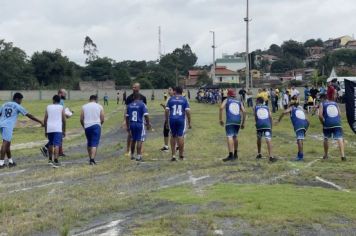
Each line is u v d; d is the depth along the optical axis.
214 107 51.97
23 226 7.21
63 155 15.30
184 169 12.28
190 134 21.78
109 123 31.11
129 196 9.15
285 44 167.00
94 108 13.57
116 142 19.59
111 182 10.71
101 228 7.13
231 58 149.38
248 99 46.25
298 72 128.25
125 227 7.15
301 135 13.86
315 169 12.03
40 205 8.52
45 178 11.43
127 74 123.19
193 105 57.69
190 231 6.86
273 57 168.00
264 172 11.73
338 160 13.62
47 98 90.69
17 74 106.69
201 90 68.69
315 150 15.86
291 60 155.00
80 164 13.60
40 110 48.16
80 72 125.06
